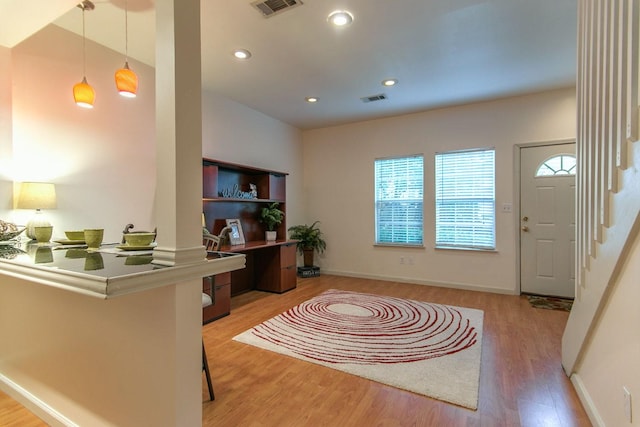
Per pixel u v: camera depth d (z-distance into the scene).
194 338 1.27
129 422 1.38
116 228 2.99
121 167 3.04
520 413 1.80
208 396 1.98
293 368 2.32
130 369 1.36
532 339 2.80
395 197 5.14
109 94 2.96
